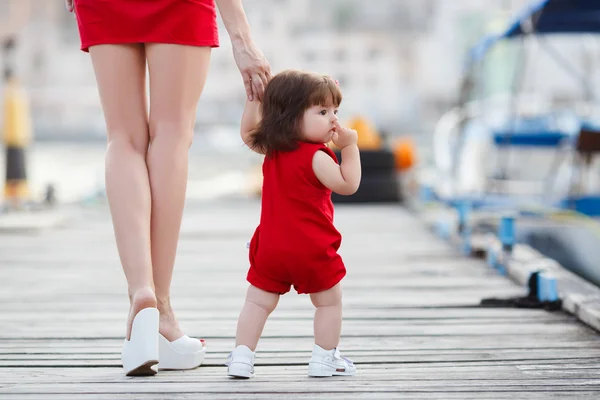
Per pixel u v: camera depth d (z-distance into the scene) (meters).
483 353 4.05
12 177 12.72
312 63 84.50
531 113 13.23
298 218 3.47
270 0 84.81
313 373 3.55
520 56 11.88
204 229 10.33
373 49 84.81
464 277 6.64
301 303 5.53
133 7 3.53
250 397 3.20
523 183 13.02
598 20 11.12
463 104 13.48
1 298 5.84
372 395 3.24
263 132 3.53
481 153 13.20
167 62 3.57
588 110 13.07
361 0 88.19
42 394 3.24
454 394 3.26
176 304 5.58
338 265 3.53
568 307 5.08
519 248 7.35
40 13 83.00
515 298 5.39
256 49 3.67
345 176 3.50
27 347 4.24
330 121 3.51
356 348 4.18
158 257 3.65
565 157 12.73
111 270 7.25
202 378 3.52
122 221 3.51
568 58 18.86
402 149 15.37
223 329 4.71
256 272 3.56
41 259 7.93
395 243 8.85
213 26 3.68
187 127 3.68
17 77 13.00
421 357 3.96
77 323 4.92
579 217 10.50
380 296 5.79
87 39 3.61
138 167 3.59
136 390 3.30
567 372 3.64
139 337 3.43
